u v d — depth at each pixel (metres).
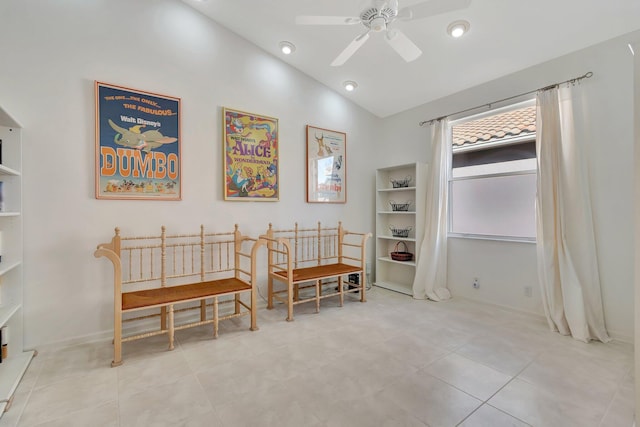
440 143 3.74
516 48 2.85
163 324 2.71
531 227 3.16
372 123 4.59
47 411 1.66
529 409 1.68
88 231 2.54
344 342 2.54
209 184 3.12
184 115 2.97
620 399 1.76
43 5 2.37
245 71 3.35
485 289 3.48
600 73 2.61
